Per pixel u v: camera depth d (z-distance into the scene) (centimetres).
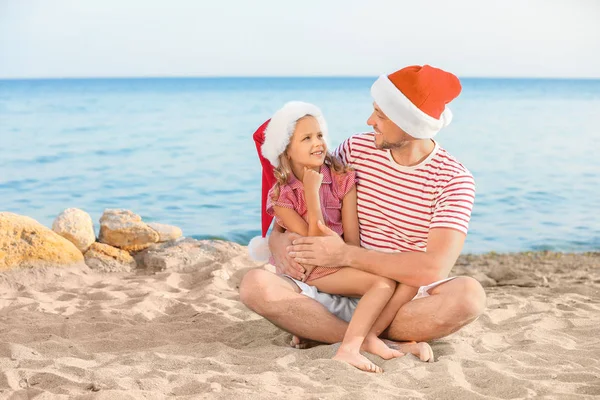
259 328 441
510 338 417
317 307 378
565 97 5866
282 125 384
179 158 1878
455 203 369
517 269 718
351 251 374
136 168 1680
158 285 568
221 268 609
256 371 345
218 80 13550
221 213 1178
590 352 378
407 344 370
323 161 396
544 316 464
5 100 5272
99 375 331
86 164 1742
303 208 394
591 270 714
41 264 588
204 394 300
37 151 1995
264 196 416
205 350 388
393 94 362
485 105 4488
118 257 635
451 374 331
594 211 1216
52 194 1344
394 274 368
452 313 356
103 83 11256
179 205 1246
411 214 386
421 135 368
